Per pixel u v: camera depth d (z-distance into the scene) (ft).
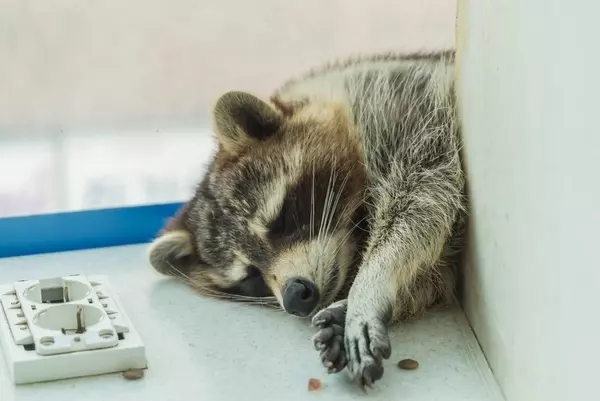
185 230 8.26
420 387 6.15
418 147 7.47
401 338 6.88
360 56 9.37
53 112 9.50
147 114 9.77
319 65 9.42
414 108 7.75
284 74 9.94
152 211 9.19
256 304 7.67
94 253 8.96
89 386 6.23
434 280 7.34
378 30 9.94
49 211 9.14
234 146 7.76
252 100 7.64
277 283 7.18
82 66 9.40
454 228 7.27
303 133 7.70
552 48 4.83
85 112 9.59
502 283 6.00
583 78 4.39
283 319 7.32
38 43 9.20
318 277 7.04
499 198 6.03
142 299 7.82
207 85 9.80
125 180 9.70
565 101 4.65
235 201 7.62
